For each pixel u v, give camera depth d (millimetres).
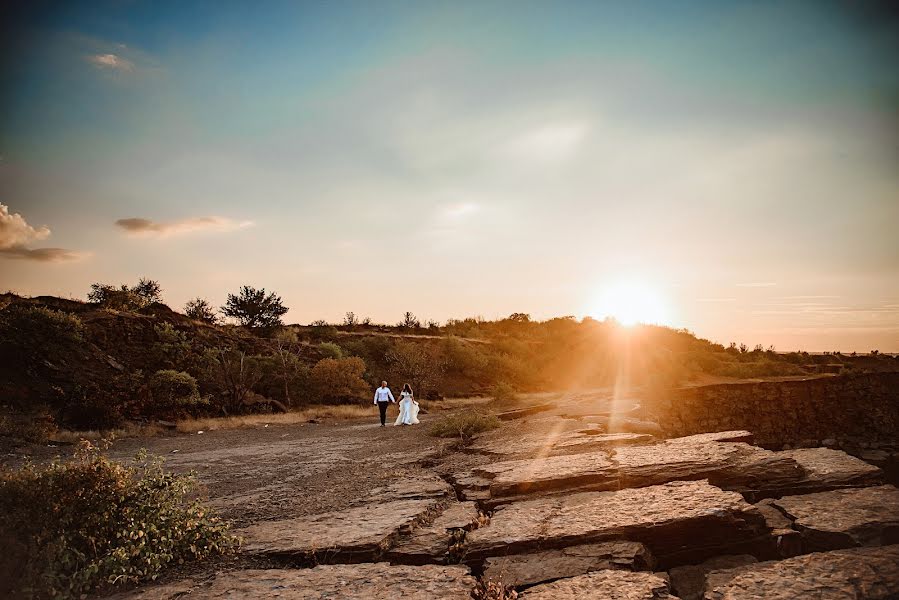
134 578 5270
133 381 23641
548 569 5016
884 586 4094
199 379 26766
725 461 7645
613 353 55938
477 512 7172
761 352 73688
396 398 31984
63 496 5672
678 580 5148
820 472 7168
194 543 5949
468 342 49750
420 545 5887
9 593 4770
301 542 6113
